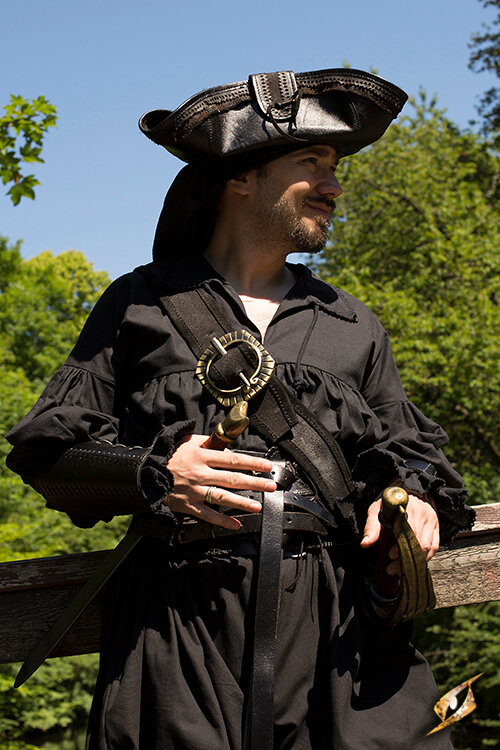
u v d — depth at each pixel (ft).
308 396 5.20
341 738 4.65
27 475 5.20
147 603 4.91
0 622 5.90
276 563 4.70
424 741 4.87
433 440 5.44
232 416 4.72
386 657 5.12
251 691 4.48
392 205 53.62
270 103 5.41
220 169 5.67
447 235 51.65
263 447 5.03
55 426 4.89
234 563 4.81
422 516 4.99
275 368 5.21
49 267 107.04
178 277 5.50
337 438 5.21
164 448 4.60
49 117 15.24
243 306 5.41
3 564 5.88
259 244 5.70
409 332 44.78
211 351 5.14
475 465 49.67
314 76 5.51
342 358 5.41
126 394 5.38
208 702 4.54
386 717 4.87
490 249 48.29
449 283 49.42
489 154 66.74
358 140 5.70
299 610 4.83
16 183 15.23
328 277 55.72
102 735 4.62
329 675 4.79
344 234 55.42
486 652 40.27
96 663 47.16
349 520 5.02
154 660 4.70
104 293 5.58
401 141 57.41
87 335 5.44
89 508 4.92
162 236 5.93
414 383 46.01
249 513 4.86
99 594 6.03
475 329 44.62
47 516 46.34
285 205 5.52
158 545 4.97
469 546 6.84
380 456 5.13
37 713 43.06
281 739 4.72
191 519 4.86
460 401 44.57
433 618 43.45
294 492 4.96
